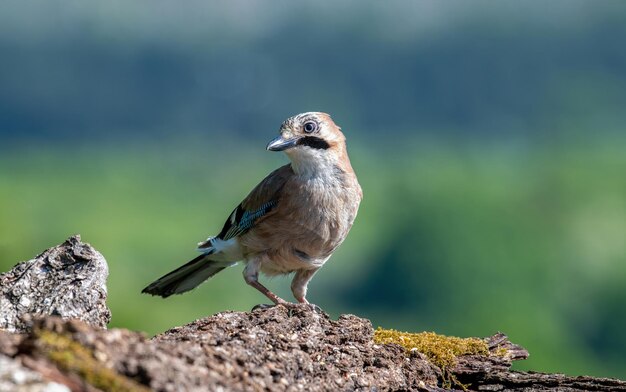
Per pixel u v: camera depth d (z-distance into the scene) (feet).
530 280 95.96
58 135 209.46
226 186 155.02
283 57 232.94
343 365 19.51
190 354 16.74
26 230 52.60
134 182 145.79
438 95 216.33
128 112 217.77
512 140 191.31
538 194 111.55
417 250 101.91
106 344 15.72
